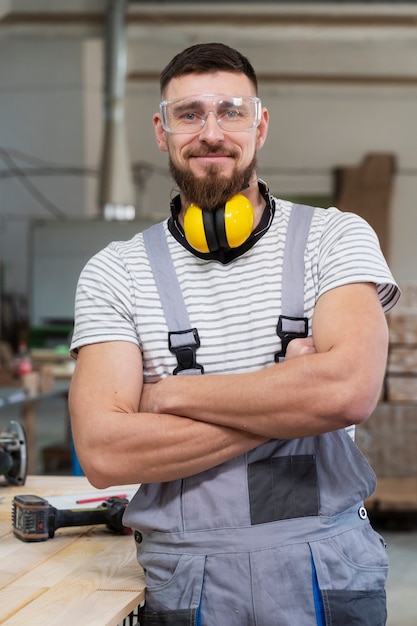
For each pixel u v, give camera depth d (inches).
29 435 224.4
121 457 56.0
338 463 57.0
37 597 54.0
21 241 462.9
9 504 79.4
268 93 451.5
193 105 58.2
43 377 217.8
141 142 449.1
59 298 397.4
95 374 58.8
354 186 453.4
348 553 55.5
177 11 365.1
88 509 70.3
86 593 54.8
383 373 55.2
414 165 454.0
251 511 55.0
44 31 370.3
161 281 60.0
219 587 54.5
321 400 53.0
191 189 58.1
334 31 365.1
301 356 54.4
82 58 427.8
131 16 368.5
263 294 58.3
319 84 440.8
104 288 60.7
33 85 437.7
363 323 55.2
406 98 448.8
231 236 57.2
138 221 392.8
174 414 55.8
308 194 459.8
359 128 452.8
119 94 375.9
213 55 58.8
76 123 441.4
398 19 359.9
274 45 431.2
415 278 458.0
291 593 53.9
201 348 58.3
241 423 54.2
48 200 454.9
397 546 177.6
